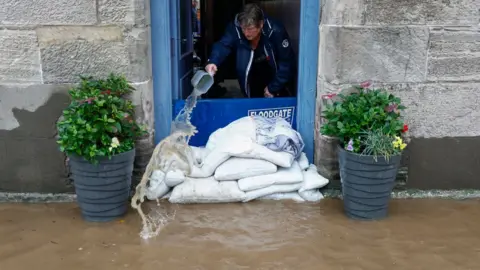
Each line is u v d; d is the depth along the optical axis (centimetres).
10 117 373
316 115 402
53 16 355
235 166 372
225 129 401
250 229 336
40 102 371
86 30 359
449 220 354
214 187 369
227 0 554
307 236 328
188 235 328
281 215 356
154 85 395
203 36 551
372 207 347
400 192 395
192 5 485
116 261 300
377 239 326
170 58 397
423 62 370
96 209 342
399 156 339
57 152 379
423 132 384
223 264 296
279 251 310
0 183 385
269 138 383
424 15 362
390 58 368
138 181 386
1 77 366
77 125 325
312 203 375
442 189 397
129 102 356
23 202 379
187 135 389
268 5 571
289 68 442
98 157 327
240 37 440
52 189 387
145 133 372
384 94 351
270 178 372
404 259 304
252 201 376
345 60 366
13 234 331
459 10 362
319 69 391
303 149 414
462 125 385
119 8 355
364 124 340
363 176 337
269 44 440
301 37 394
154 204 370
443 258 306
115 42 361
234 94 480
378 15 359
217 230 334
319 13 388
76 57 363
